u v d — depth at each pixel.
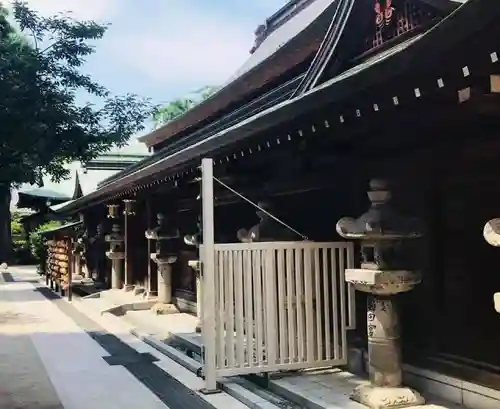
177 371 7.44
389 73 3.44
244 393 6.03
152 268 14.27
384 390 5.11
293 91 7.33
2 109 6.15
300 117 4.65
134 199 14.96
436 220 5.35
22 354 8.76
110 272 19.27
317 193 7.07
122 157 25.08
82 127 6.92
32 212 46.62
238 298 6.27
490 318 4.79
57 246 18.89
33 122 6.31
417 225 5.15
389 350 5.21
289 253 6.29
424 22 5.28
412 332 5.68
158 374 7.34
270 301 6.25
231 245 6.27
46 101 6.45
